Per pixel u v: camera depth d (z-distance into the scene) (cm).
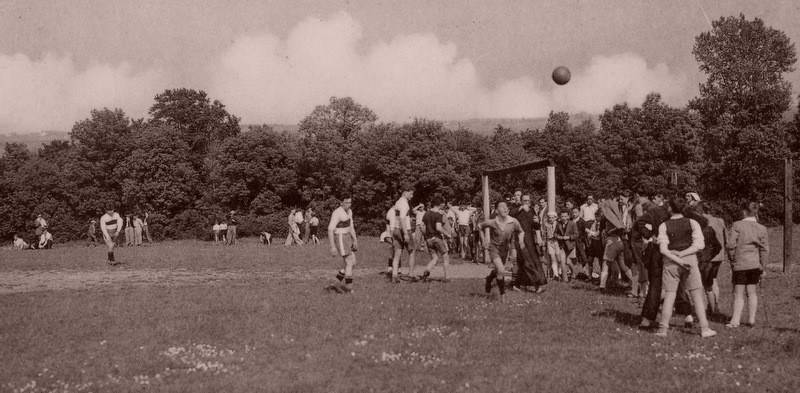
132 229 4803
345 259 1558
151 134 8200
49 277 2069
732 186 6800
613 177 8394
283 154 8694
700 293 1066
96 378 862
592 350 970
